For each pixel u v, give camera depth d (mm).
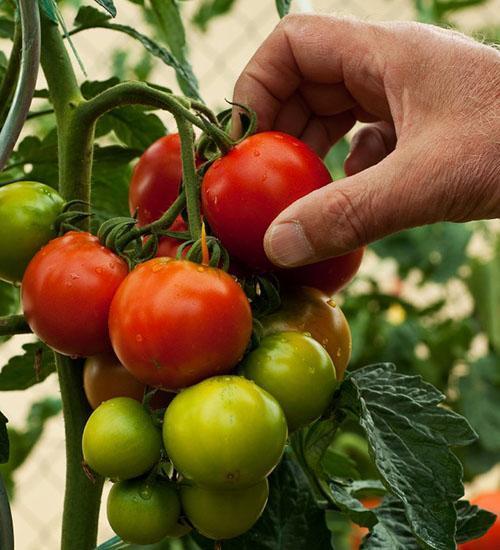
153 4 681
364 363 1302
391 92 561
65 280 486
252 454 438
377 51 573
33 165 658
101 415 459
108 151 653
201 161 559
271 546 583
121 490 468
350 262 559
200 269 464
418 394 526
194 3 1498
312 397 471
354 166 694
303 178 507
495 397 1290
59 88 568
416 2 1506
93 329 490
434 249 1406
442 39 553
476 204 542
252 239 508
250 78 636
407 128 545
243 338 462
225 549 581
